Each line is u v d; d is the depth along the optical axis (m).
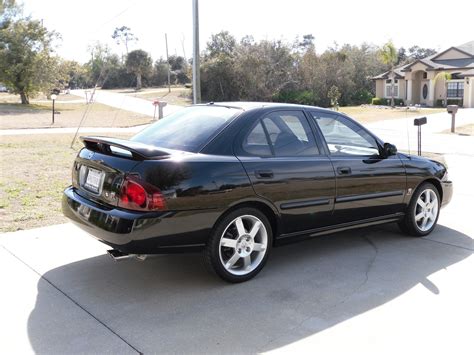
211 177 3.90
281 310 3.70
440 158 12.41
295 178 4.38
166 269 4.50
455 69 47.09
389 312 3.68
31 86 41.44
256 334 3.33
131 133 19.67
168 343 3.21
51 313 3.61
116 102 47.94
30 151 12.72
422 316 3.62
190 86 60.22
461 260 4.83
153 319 3.53
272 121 4.50
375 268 4.60
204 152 4.06
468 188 8.39
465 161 11.90
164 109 38.62
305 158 4.53
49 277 4.28
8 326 3.41
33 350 3.10
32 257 4.75
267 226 4.32
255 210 4.22
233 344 3.20
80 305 3.75
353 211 4.91
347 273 4.46
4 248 4.99
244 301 3.85
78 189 4.40
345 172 4.75
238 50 49.50
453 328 3.44
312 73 50.47
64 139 16.28
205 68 47.06
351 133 5.05
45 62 41.59
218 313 3.64
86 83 88.56
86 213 4.02
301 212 4.48
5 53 40.22
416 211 5.58
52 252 4.90
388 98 51.25
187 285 4.15
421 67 48.66
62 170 9.79
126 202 3.75
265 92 47.75
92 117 30.28
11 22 41.03
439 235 5.70
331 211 4.71
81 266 4.55
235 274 4.17
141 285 4.14
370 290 4.09
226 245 4.10
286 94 48.81
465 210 6.89
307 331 3.38
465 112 36.81
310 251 5.08
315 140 4.71
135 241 3.69
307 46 56.56
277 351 3.12
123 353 3.08
